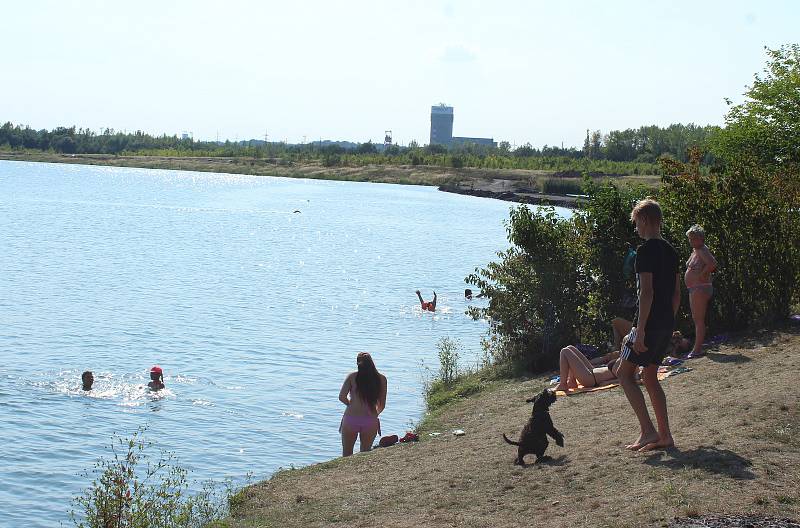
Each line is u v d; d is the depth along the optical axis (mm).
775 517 6180
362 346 20766
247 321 23703
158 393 15883
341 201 92688
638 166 125938
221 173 175125
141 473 11500
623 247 14641
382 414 14328
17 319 22766
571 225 15859
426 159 166375
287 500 9055
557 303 15258
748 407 9148
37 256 37625
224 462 12086
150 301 26625
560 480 7945
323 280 33438
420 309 26828
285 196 100125
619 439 8969
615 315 14672
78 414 14391
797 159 17562
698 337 12789
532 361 15070
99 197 86875
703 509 6465
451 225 65125
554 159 155375
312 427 13945
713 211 14312
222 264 37688
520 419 11492
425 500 8148
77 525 9719
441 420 12844
